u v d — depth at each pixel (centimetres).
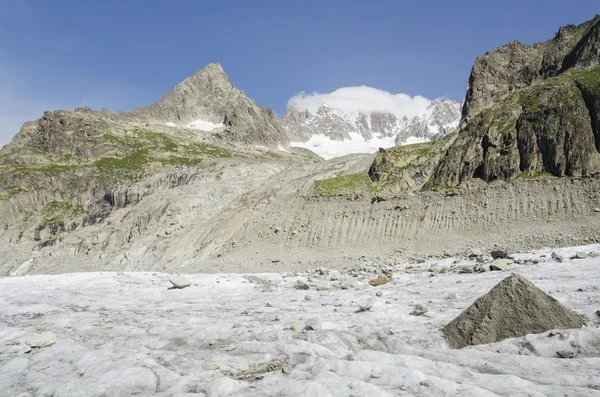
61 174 13612
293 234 5997
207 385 937
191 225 8606
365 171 7156
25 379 1098
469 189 5322
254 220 6712
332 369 995
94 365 1143
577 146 4912
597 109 5072
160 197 10369
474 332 1174
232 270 5378
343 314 1617
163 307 2202
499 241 4334
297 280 2692
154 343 1393
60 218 11856
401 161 6850
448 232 4897
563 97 5525
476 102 8281
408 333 1288
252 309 1930
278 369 1080
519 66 8475
